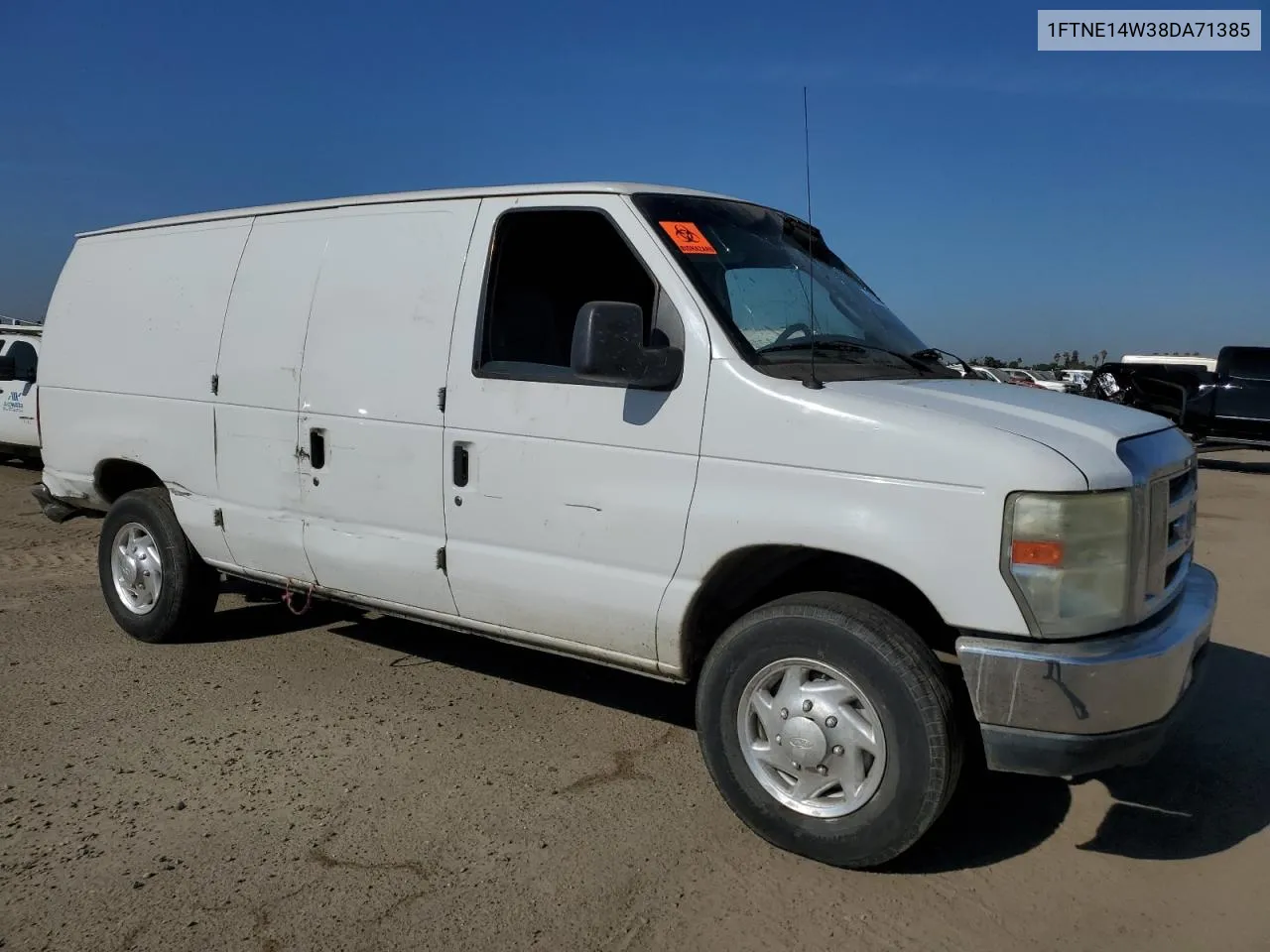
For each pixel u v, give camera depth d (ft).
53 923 9.91
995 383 13.74
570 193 13.16
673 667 12.13
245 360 16.25
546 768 13.55
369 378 14.62
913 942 9.79
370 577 14.83
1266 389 55.01
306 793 12.70
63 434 19.54
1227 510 37.68
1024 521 9.75
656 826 11.96
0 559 26.43
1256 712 15.84
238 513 16.48
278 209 16.40
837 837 10.79
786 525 10.93
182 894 10.42
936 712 10.17
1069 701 9.77
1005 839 11.82
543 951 9.59
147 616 18.48
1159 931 10.02
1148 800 12.87
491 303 13.62
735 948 9.68
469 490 13.56
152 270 18.16
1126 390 57.47
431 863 11.08
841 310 14.07
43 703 15.72
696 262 12.31
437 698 16.10
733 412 11.38
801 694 11.01
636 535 12.07
